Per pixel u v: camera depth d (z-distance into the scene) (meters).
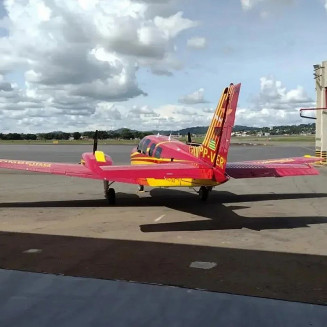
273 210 10.91
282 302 4.59
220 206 11.62
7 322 4.13
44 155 42.66
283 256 6.45
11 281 5.31
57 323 4.10
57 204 12.03
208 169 9.19
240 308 4.43
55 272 5.67
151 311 4.37
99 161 11.52
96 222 9.33
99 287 5.08
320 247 7.02
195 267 5.88
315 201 12.43
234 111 8.77
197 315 4.27
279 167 12.77
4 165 11.68
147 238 7.73
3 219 9.67
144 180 11.14
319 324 4.05
